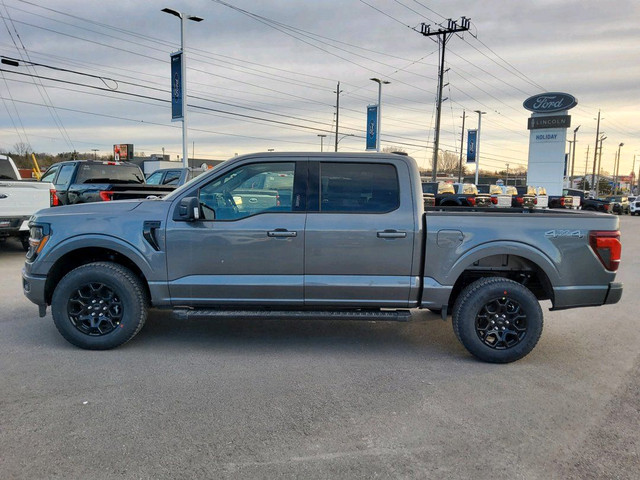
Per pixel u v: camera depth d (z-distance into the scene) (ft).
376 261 15.20
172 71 74.33
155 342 16.62
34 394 12.41
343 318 15.29
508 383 13.79
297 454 9.93
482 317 15.26
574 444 10.56
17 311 20.01
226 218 15.40
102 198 35.22
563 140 110.93
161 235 15.21
